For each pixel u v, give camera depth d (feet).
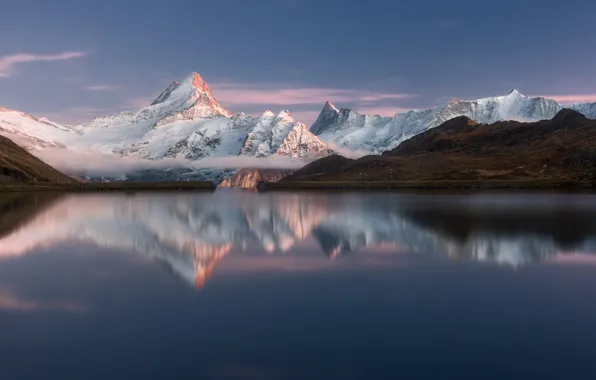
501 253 206.80
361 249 221.05
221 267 182.70
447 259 195.11
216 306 132.16
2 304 134.51
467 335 110.32
